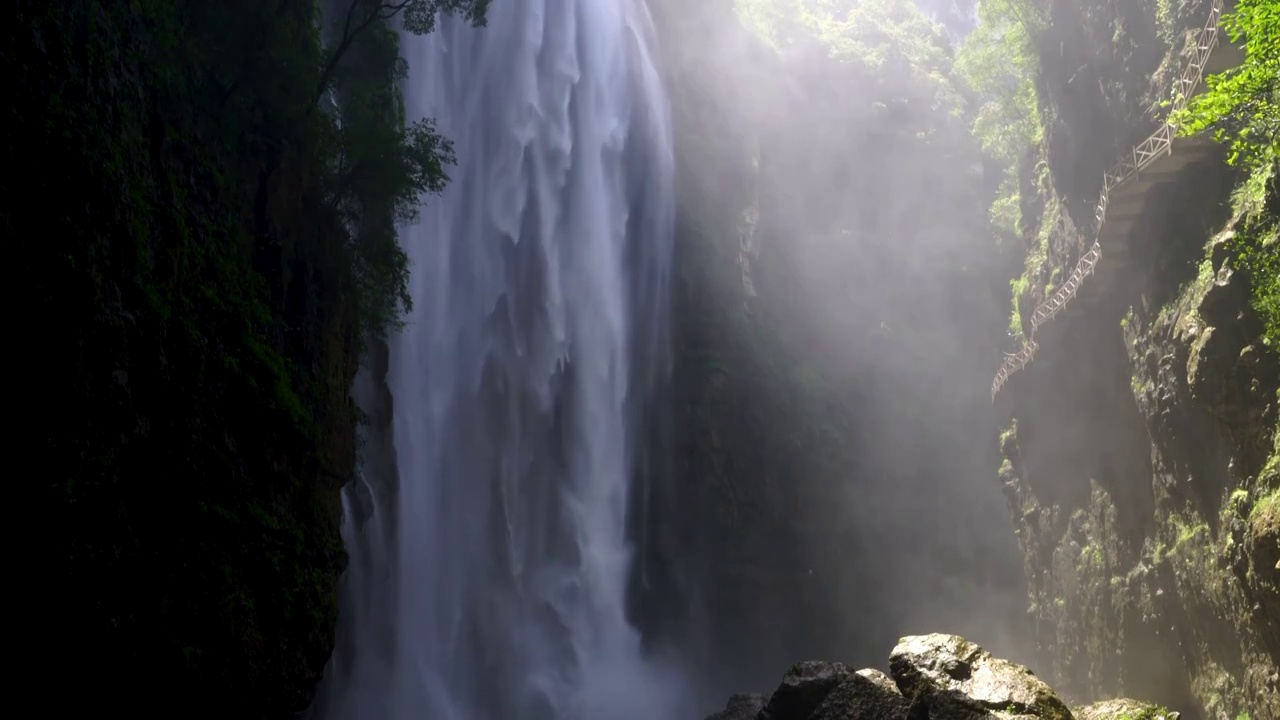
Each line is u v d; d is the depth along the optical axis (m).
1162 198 32.50
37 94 18.03
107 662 18.16
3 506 16.86
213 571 20.61
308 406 25.55
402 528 39.66
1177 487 32.00
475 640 41.69
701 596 52.31
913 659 19.64
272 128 25.52
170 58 22.22
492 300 47.09
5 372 17.08
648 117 56.72
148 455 19.56
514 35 50.94
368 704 35.00
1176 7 32.00
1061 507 43.12
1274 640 25.58
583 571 48.00
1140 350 34.41
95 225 18.78
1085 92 39.19
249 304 23.41
